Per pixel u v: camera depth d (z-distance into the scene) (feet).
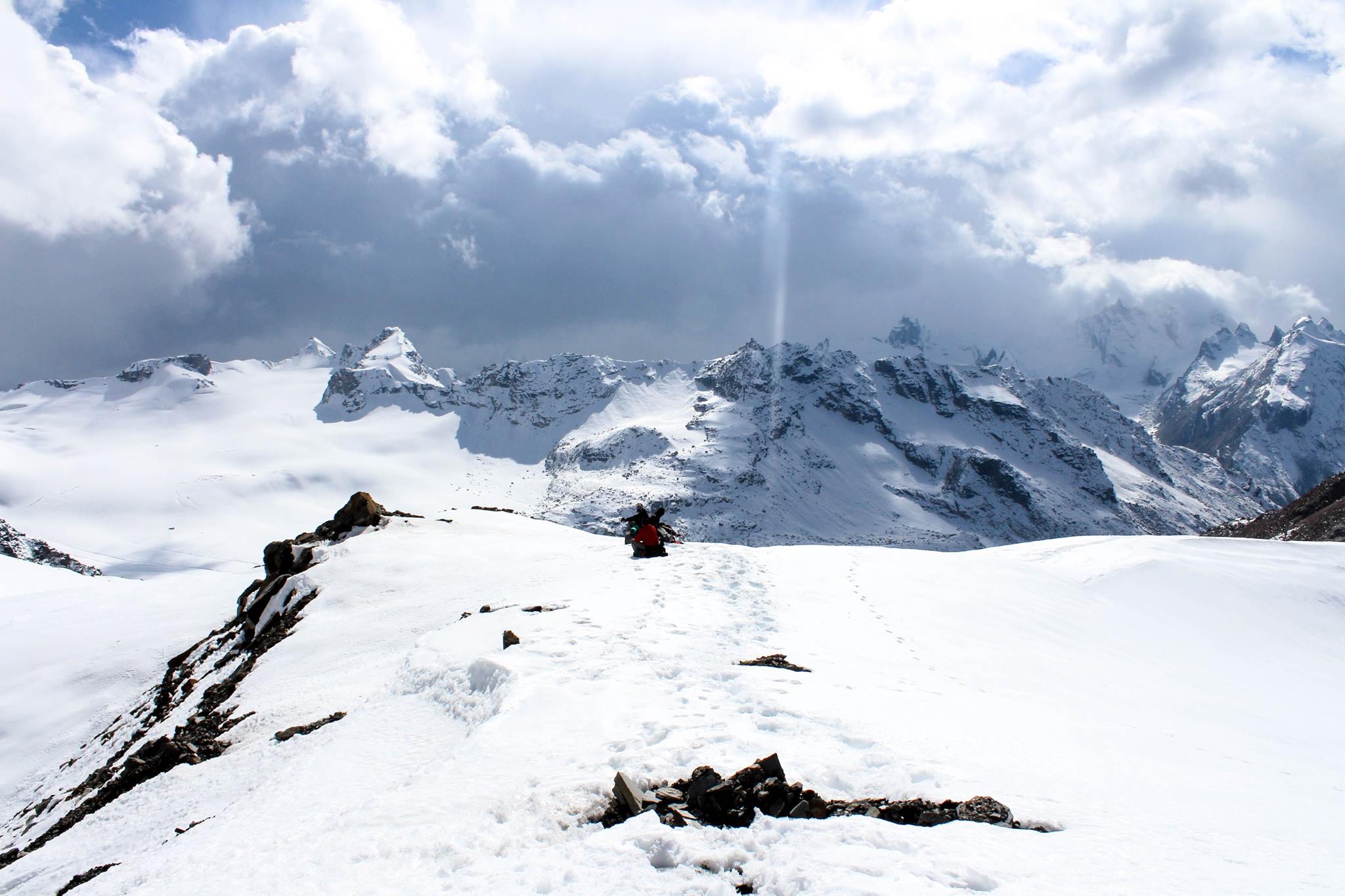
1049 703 58.18
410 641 95.66
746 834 23.89
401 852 24.63
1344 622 143.33
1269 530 340.18
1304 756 54.03
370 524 175.63
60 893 48.11
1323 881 20.74
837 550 139.95
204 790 58.80
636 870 21.80
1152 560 164.55
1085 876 20.70
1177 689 85.20
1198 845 23.86
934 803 26.86
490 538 165.07
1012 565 140.77
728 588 87.40
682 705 39.27
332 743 46.06
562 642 55.83
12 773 131.23
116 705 146.82
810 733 34.27
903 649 70.95
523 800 27.55
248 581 225.76
